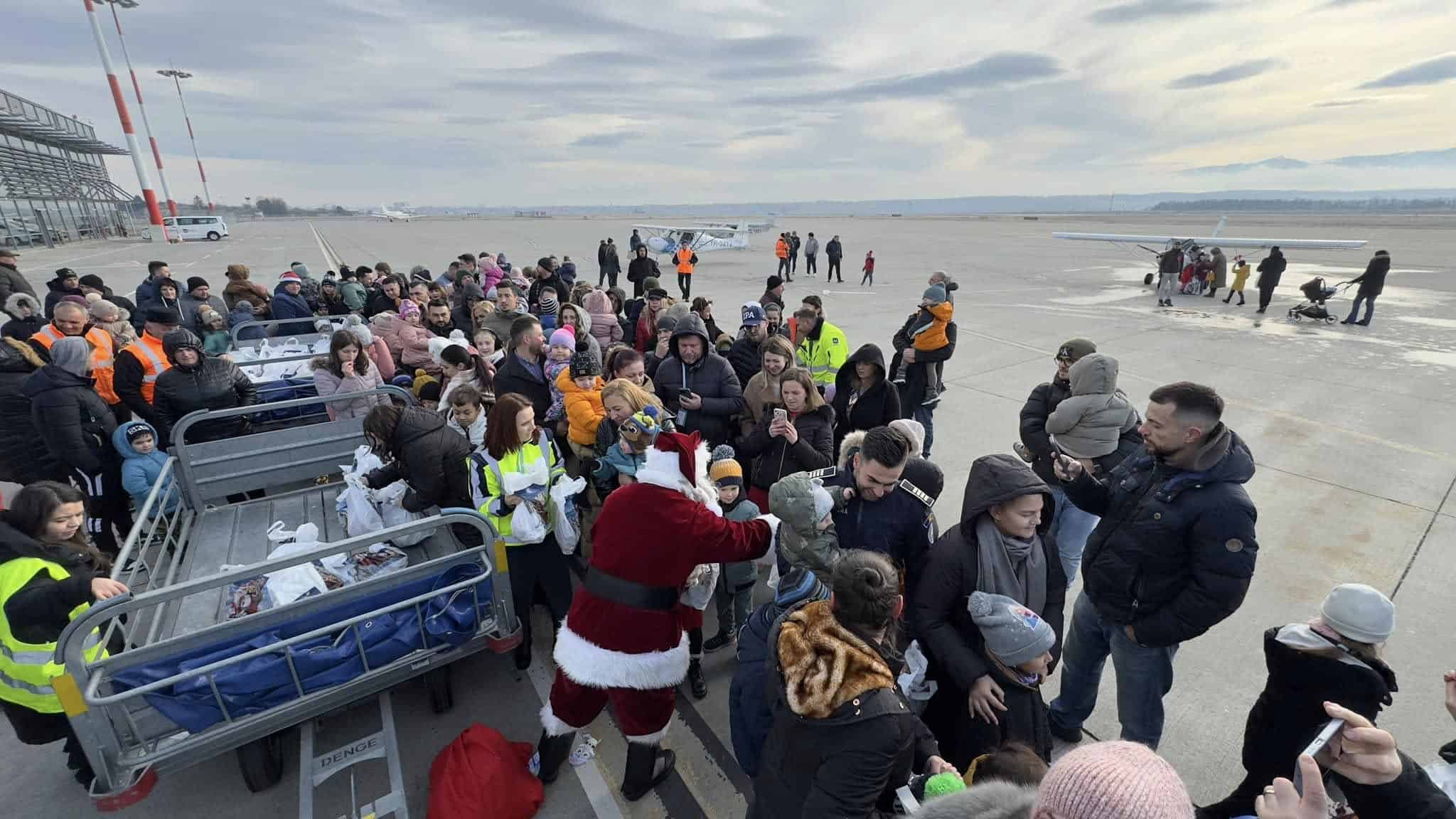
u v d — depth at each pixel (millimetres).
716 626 3801
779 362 4004
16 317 5836
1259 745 1922
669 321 5766
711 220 92812
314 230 65250
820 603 1665
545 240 44844
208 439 4523
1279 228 59906
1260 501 5098
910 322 5449
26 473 4723
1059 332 11828
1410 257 28625
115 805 2078
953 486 5492
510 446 2973
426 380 5340
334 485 4199
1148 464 2291
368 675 2525
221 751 2270
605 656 2285
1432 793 1298
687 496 2322
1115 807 833
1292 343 10781
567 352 4613
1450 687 1559
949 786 1573
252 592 2844
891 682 1540
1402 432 6547
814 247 21922
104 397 5059
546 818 2504
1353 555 4312
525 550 3105
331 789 2598
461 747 2594
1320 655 1740
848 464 2861
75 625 1910
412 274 11234
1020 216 143375
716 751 2875
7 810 2543
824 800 1463
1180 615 2156
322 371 4871
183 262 25891
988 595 2043
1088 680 2721
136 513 3922
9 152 30141
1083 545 3758
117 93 38062
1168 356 9797
